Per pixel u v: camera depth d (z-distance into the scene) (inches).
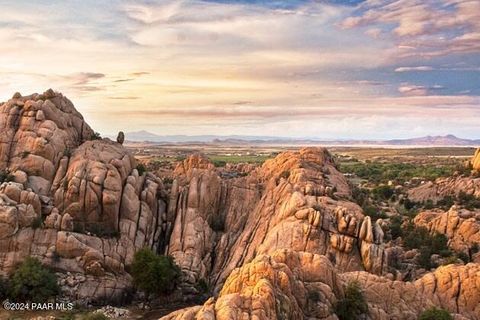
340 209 3833.7
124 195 4175.7
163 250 4328.3
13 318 3174.2
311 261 2957.7
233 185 4881.9
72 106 4788.4
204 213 4586.6
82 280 3609.7
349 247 3631.9
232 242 4399.6
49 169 4136.3
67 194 3973.9
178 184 4709.6
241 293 2610.7
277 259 2930.6
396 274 3622.0
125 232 4074.8
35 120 4318.4
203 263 4178.2
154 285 3622.0
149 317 3425.2
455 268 3248.0
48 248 3668.8
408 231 4751.5
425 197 7332.7
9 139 4222.4
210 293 3895.2
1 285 3405.5
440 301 3117.6
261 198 4699.8
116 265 3789.4
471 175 7509.8
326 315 2714.1
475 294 3097.9
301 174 4687.5
